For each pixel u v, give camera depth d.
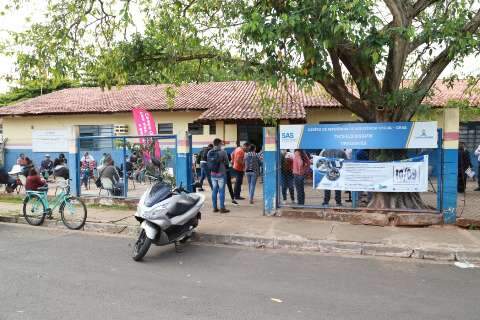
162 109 18.45
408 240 7.18
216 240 7.73
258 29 7.02
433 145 8.21
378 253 6.86
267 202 9.44
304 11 6.88
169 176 10.66
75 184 11.48
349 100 9.16
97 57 9.65
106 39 9.59
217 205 10.80
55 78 9.41
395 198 8.73
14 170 13.20
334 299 4.73
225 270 5.91
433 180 8.58
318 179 9.11
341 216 8.76
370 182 8.72
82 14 9.03
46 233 8.54
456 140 8.16
